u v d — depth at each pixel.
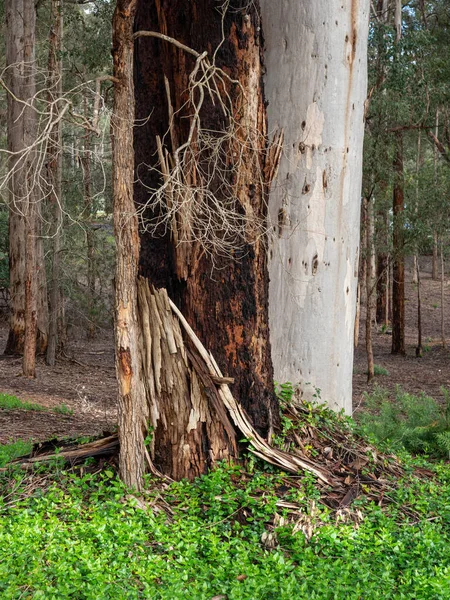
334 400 8.23
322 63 7.97
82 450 6.55
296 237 8.02
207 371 6.42
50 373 18.89
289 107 8.02
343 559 5.27
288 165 8.04
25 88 17.78
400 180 22.05
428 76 18.81
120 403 6.00
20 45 18.81
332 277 8.14
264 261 6.80
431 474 7.86
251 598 4.45
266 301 6.82
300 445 6.82
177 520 5.67
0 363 19.44
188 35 6.63
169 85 6.76
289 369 8.07
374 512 6.07
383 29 17.39
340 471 6.69
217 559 5.07
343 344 8.30
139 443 6.05
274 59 8.09
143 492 5.95
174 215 6.39
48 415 12.60
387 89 18.88
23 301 20.72
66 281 21.56
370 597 4.70
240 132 6.62
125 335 5.94
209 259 6.54
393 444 9.36
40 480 6.21
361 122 8.51
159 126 6.89
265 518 5.70
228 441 6.41
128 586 4.51
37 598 4.16
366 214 22.25
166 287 6.72
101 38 19.56
